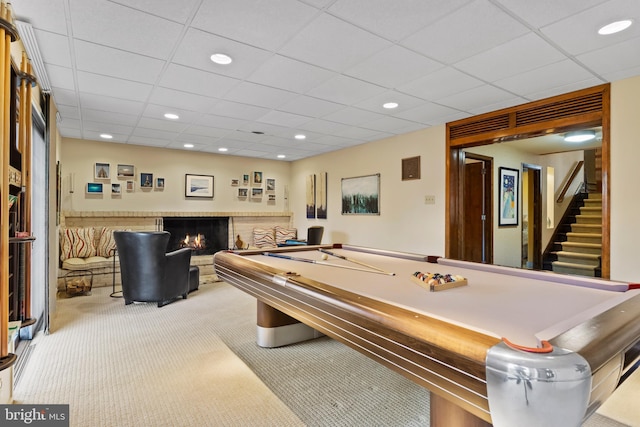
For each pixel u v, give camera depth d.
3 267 1.61
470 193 5.45
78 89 3.20
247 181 7.15
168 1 1.87
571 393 0.79
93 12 1.97
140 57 2.56
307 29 2.16
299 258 2.88
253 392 2.11
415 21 2.06
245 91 3.27
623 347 0.99
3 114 1.60
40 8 1.92
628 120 2.89
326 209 6.55
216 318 3.60
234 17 2.03
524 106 3.57
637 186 2.85
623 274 2.92
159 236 3.91
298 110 3.87
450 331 1.02
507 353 0.86
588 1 1.84
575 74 2.82
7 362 1.60
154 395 2.06
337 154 6.29
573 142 5.25
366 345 1.31
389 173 5.21
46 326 3.06
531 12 1.95
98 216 5.56
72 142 5.45
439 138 4.46
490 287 1.75
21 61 2.33
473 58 2.54
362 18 2.03
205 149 6.32
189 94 3.36
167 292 4.06
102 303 4.15
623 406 1.92
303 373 2.37
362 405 1.98
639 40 2.25
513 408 0.83
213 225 6.90
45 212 3.15
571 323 1.13
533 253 6.17
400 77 2.91
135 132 4.99
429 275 1.83
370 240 5.55
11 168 2.02
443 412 1.25
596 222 6.16
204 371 2.39
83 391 2.10
